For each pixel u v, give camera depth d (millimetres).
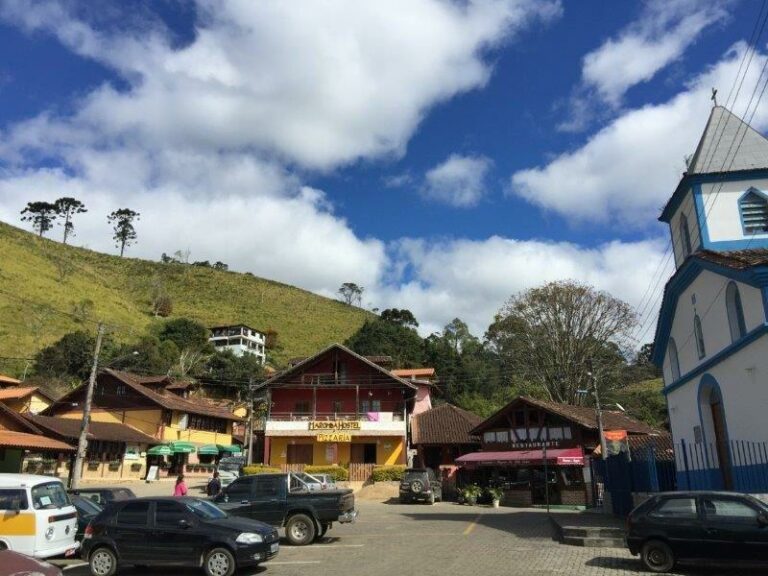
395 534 19047
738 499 11375
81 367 64750
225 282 152625
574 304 48438
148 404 50594
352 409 46375
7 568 7574
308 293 162750
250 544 12422
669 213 21875
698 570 11680
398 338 82188
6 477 14172
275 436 44625
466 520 23734
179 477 24047
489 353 67938
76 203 151375
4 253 99312
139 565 12992
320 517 16703
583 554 13898
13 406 47375
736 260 15367
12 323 74125
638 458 20125
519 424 37781
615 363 47938
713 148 19844
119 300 108562
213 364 81000
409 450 47344
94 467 42438
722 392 16312
